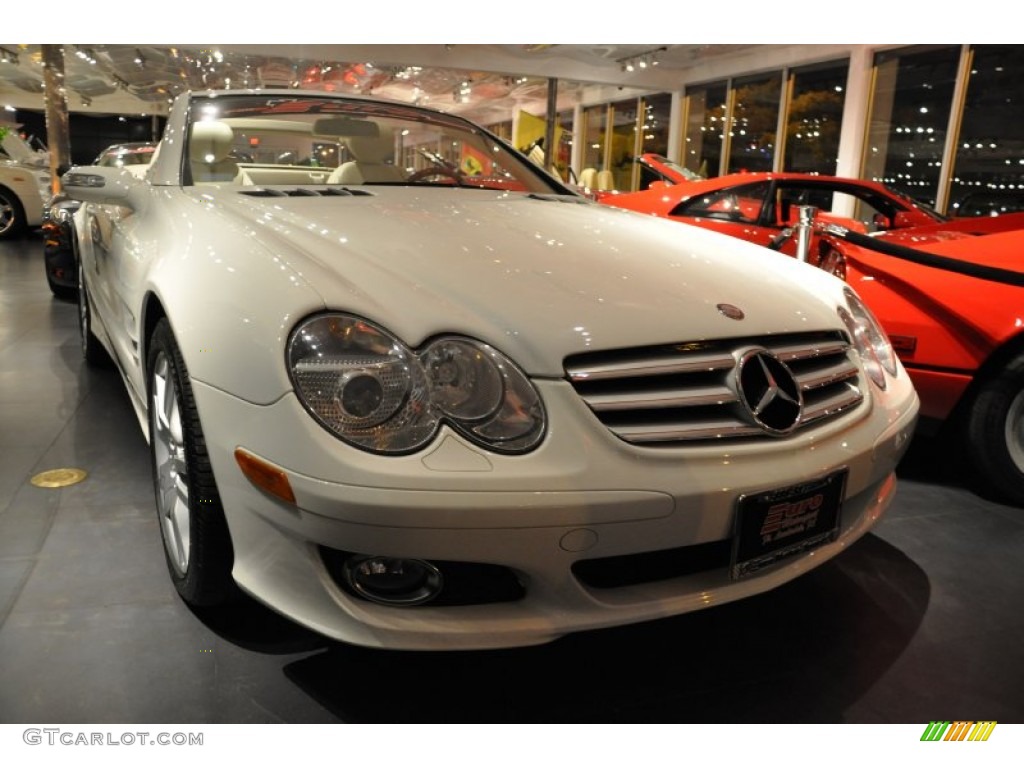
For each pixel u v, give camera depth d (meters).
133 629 1.39
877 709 1.29
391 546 1.04
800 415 1.25
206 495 1.25
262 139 2.06
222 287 1.24
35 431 2.37
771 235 4.35
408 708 1.25
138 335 1.62
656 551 1.22
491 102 14.88
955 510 2.06
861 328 1.56
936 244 2.20
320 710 1.23
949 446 2.23
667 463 1.12
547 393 1.10
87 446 2.25
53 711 1.20
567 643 1.44
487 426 1.07
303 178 2.12
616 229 1.71
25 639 1.35
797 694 1.32
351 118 2.20
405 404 1.07
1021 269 1.99
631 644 1.44
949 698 1.32
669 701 1.29
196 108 2.06
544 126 10.66
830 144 9.11
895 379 1.56
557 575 1.11
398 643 1.11
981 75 7.44
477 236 1.49
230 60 11.38
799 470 1.21
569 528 1.07
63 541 1.69
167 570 1.59
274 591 1.16
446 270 1.28
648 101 12.17
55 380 2.94
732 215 4.56
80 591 1.50
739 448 1.18
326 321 1.10
